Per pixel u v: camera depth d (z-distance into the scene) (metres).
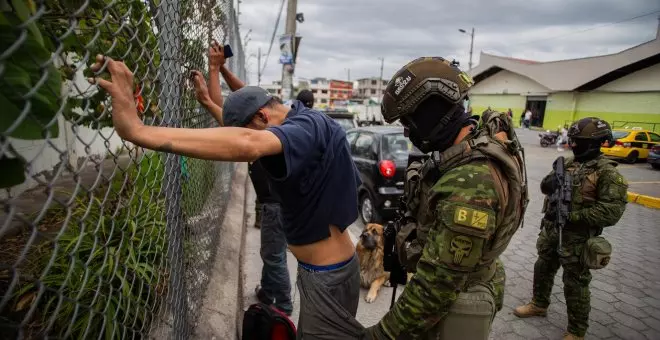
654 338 3.04
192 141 1.03
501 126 1.38
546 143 20.55
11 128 0.60
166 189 1.58
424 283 1.22
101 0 0.98
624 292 3.78
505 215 1.24
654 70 24.41
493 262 1.49
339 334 1.69
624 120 26.61
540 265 3.16
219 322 2.37
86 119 1.06
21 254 0.65
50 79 0.70
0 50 0.63
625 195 2.60
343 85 107.81
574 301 2.81
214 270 3.03
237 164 9.36
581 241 2.76
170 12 1.53
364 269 3.74
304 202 1.59
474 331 1.38
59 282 1.46
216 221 3.55
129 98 0.97
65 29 1.05
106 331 1.40
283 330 1.99
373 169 5.63
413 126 1.38
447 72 1.33
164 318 1.67
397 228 1.69
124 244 1.62
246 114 1.62
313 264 1.73
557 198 2.87
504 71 39.56
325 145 1.54
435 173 1.37
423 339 1.48
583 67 29.30
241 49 8.05
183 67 1.86
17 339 0.68
